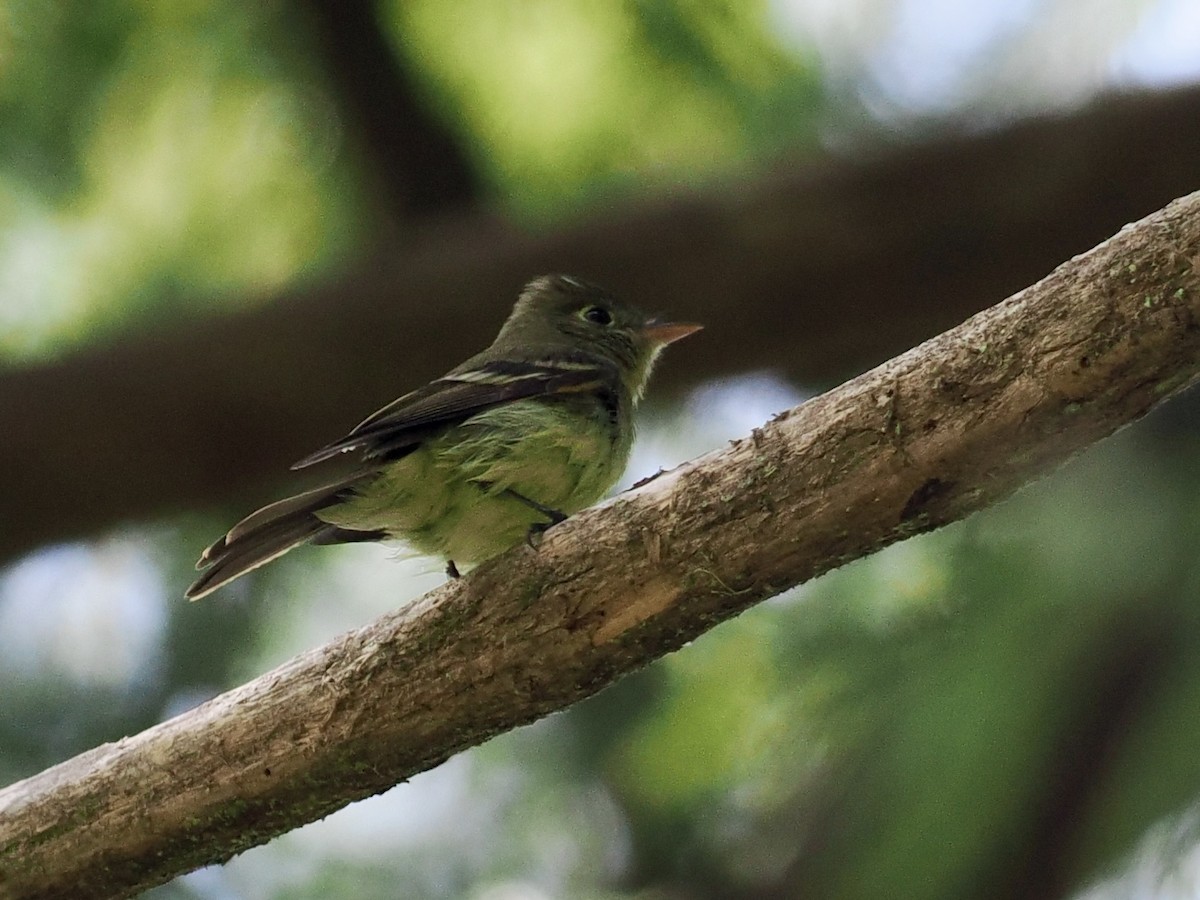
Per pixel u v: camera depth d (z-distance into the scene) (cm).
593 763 1159
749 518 594
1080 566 588
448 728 642
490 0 1319
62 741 1190
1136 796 551
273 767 652
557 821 1188
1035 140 1166
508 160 1384
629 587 613
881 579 827
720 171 1281
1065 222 1164
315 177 1381
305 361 1185
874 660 676
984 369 558
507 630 628
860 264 1184
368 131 1352
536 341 985
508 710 639
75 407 1165
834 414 583
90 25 1295
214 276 1366
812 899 639
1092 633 574
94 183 1329
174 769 662
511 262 1215
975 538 650
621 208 1229
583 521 624
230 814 661
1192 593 565
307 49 1331
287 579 1269
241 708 661
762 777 862
